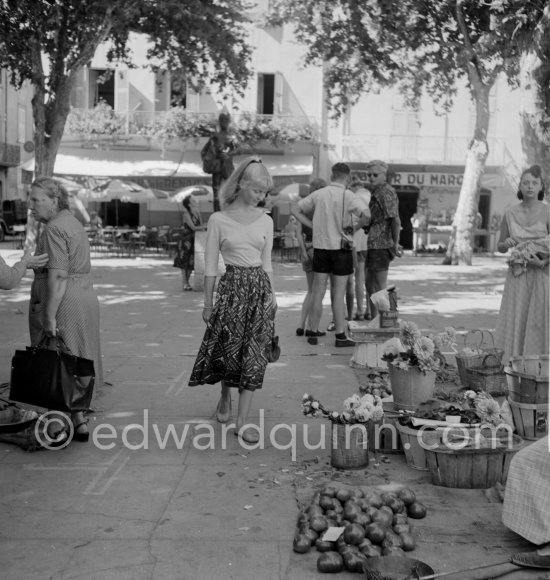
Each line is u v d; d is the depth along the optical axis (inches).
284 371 317.1
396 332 321.7
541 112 478.0
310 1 986.7
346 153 1366.9
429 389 221.5
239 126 1294.3
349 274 367.2
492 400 196.2
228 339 227.5
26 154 1743.4
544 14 469.7
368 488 180.5
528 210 281.6
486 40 819.4
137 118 1320.1
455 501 181.9
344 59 1001.5
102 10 816.3
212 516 174.9
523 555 148.3
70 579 146.6
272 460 211.3
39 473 201.5
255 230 229.1
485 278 772.0
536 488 157.8
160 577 147.5
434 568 149.7
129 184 1103.0
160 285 660.1
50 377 214.2
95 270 807.7
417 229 1268.5
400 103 1371.8
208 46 955.3
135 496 186.4
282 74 1349.7
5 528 168.2
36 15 794.8
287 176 1332.4
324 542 156.9
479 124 954.1
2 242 1312.7
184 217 614.9
